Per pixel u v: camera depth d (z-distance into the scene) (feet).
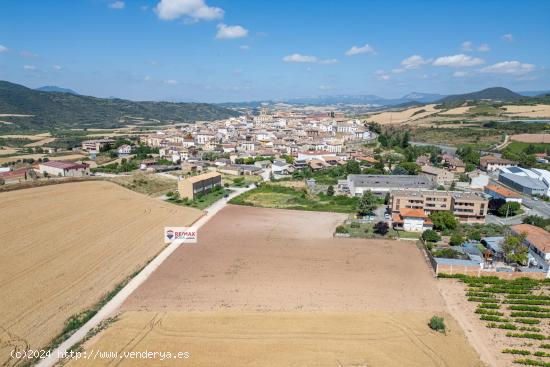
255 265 280.92
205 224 376.48
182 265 280.72
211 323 204.95
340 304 227.61
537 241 295.89
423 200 386.93
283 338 191.93
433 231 327.06
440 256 286.46
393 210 392.27
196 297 234.38
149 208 397.80
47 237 288.51
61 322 202.80
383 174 574.97
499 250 293.02
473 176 577.02
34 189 375.25
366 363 174.50
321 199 473.67
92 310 216.54
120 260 280.72
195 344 185.98
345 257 295.69
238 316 212.43
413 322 209.15
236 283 252.83
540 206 436.35
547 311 220.64
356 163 613.52
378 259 292.20
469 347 188.75
